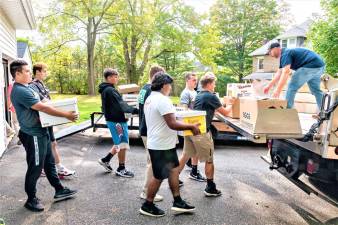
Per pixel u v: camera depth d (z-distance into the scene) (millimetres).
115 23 25703
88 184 4781
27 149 3725
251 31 39844
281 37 35312
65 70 31516
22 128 3684
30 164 3740
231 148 7691
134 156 6613
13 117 10195
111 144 7664
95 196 4312
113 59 34469
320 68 4289
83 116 12336
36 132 3693
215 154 7031
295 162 3867
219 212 3898
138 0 25016
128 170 5504
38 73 4641
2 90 6918
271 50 4285
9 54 8992
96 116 11352
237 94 4844
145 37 25797
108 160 5316
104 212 3822
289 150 4051
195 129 3439
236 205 4133
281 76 4195
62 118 3732
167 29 25312
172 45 25812
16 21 9398
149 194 3682
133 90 7461
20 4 7266
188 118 3645
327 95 3076
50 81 31203
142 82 30766
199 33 26062
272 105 3268
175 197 3760
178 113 3654
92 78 27562
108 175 5230
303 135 3240
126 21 24844
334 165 3395
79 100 21594
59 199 4102
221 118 4980
